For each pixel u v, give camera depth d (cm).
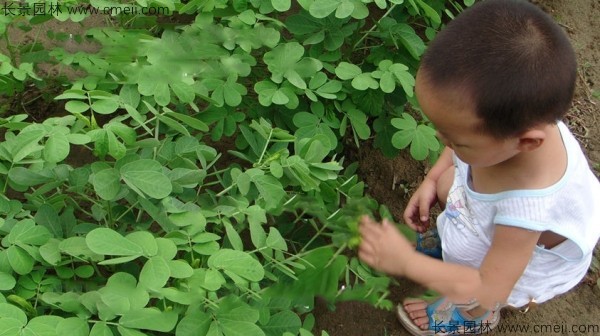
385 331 231
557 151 158
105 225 198
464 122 141
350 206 204
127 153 190
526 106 136
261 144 224
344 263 191
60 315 172
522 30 138
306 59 233
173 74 227
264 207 204
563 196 158
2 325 147
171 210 182
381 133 246
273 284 187
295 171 202
